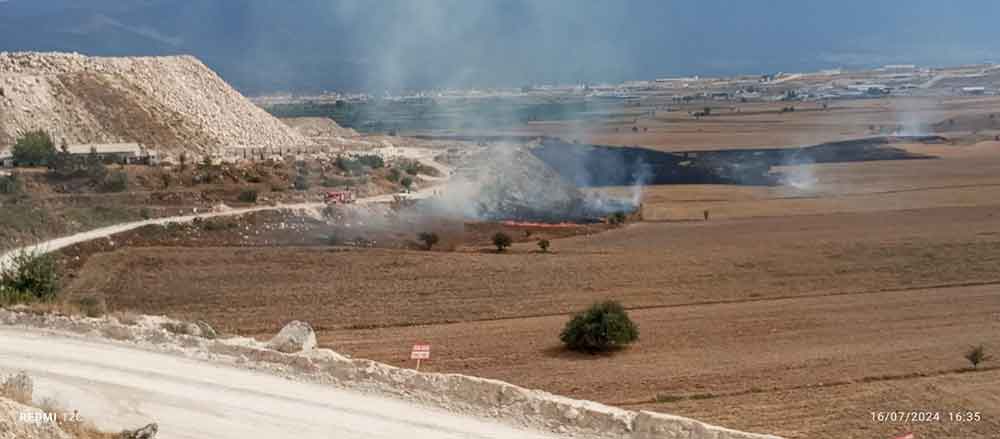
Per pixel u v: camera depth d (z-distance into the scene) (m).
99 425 90.56
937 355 192.75
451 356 188.62
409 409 101.31
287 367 112.25
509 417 100.62
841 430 142.75
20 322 127.62
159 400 100.06
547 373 176.00
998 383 172.88
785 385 169.75
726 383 170.62
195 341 120.19
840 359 189.00
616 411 102.00
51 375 105.81
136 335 122.12
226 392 103.50
